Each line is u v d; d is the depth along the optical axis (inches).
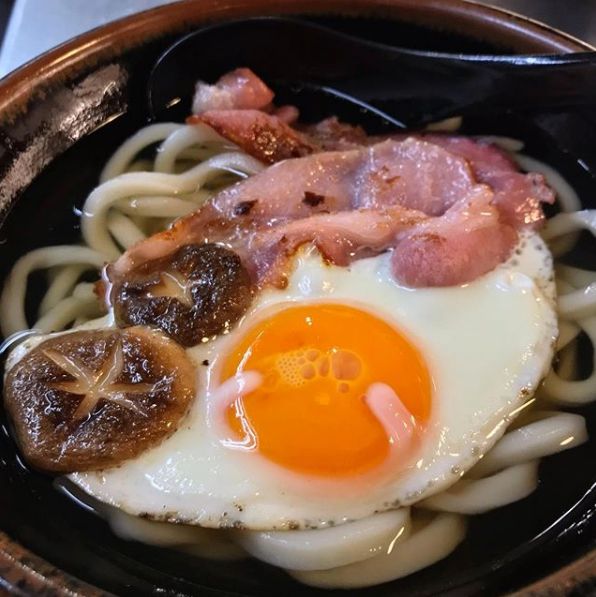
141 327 5.6
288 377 5.3
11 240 6.4
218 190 7.1
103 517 5.1
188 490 5.1
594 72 6.5
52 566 4.2
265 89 7.3
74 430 5.0
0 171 6.4
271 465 5.1
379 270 6.0
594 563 4.0
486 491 5.3
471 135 7.5
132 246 6.3
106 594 4.0
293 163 6.7
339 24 7.5
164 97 7.4
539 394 5.8
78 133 6.9
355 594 4.9
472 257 5.9
